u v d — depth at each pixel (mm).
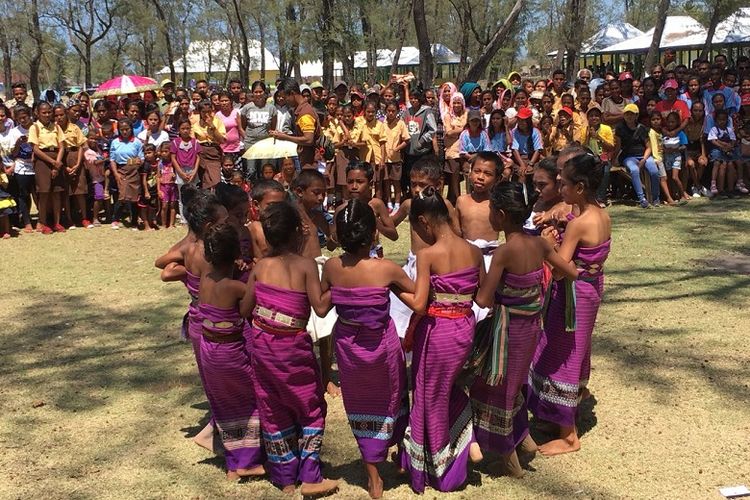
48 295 7805
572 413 4184
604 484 3877
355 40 22766
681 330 6004
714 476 3912
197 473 4129
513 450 3938
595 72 21812
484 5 25156
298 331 3711
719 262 8008
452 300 3703
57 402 5109
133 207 11516
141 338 6395
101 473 4145
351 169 4891
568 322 4020
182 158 10992
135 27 35250
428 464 3867
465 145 11023
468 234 4863
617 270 7840
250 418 3986
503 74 38844
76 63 49031
